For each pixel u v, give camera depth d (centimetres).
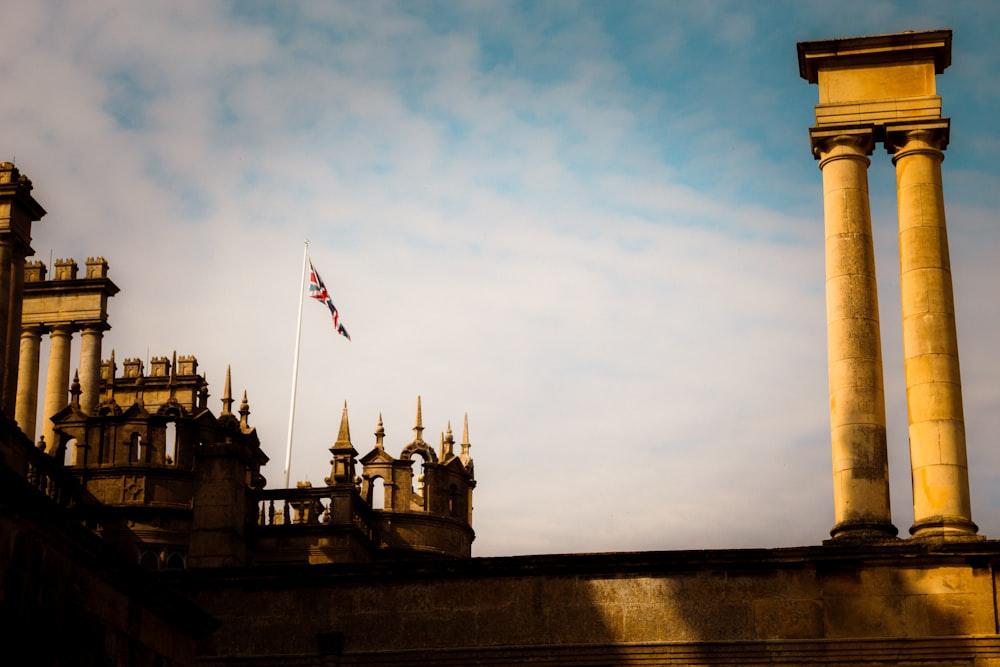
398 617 3675
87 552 2583
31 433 5662
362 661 3650
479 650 3606
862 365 3716
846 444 3669
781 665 3494
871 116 3884
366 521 5372
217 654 3706
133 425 5247
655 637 3556
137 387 6762
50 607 2491
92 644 2603
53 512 2467
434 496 5656
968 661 3441
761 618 3531
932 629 3472
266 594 3744
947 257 3809
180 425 5294
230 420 5391
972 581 3494
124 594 2723
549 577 3634
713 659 3519
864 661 3469
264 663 3688
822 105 3912
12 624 2383
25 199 4647
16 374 4619
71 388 5481
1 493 2352
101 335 5844
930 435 3650
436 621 3656
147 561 5069
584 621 3594
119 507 5109
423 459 5700
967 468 3659
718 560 3566
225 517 4394
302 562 4956
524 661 3584
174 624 2916
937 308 3741
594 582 3616
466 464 5950
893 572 3519
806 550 3538
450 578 3678
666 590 3581
